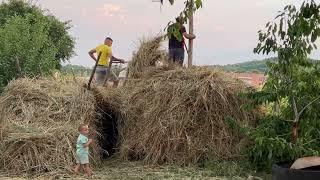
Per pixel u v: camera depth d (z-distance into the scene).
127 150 11.95
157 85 12.10
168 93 11.88
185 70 12.29
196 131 11.53
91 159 11.41
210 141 11.44
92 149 11.60
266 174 10.34
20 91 12.07
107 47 14.45
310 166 6.29
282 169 6.38
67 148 11.01
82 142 10.63
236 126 11.11
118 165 11.60
